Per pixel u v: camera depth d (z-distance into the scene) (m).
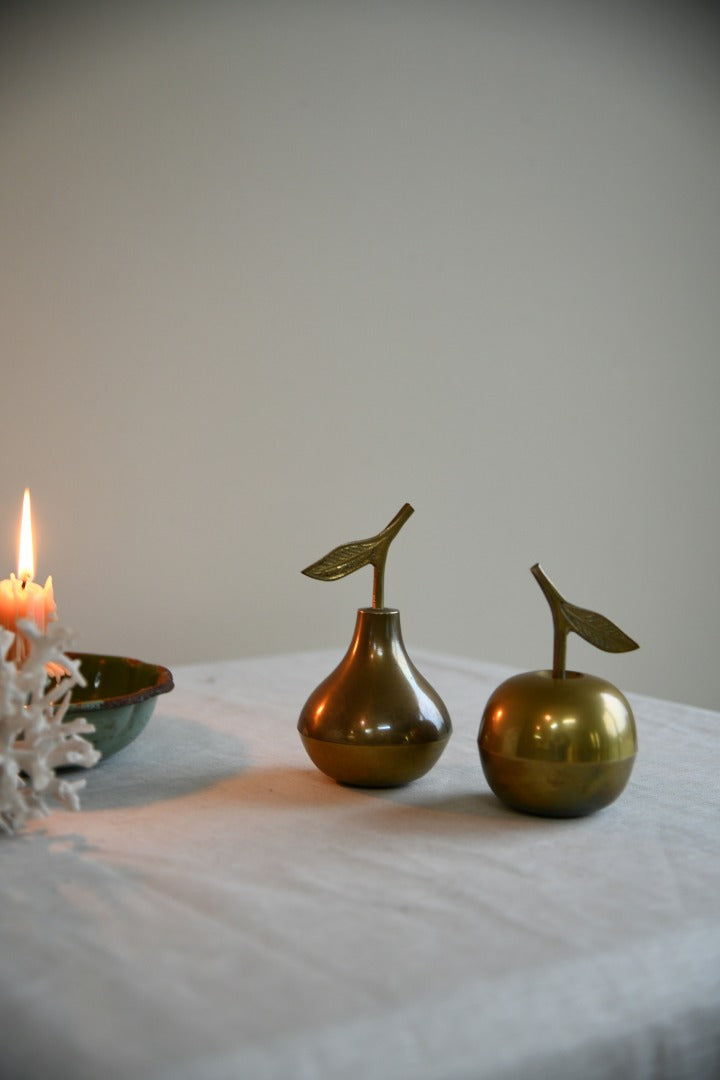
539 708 0.64
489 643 2.29
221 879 0.54
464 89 2.14
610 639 0.66
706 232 2.48
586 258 2.32
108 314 1.82
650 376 2.43
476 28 2.14
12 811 0.60
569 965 0.45
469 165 2.16
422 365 2.14
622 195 2.35
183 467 1.92
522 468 2.29
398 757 0.68
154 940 0.47
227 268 1.92
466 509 2.23
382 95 2.04
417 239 2.11
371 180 2.05
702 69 2.44
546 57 2.23
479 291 2.19
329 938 0.47
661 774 0.75
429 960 0.45
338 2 1.99
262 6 1.91
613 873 0.56
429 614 2.21
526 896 0.53
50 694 0.61
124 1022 0.40
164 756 0.78
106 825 0.63
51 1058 0.38
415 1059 0.40
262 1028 0.39
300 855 0.58
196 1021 0.40
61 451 1.81
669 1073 0.46
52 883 0.54
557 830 0.63
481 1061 0.41
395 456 2.13
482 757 0.66
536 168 2.24
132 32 1.80
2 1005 0.41
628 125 2.35
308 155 1.98
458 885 0.54
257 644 2.04
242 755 0.78
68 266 1.78
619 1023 0.45
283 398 2.00
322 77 1.98
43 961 0.45
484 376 2.22
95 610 1.87
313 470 2.05
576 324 2.32
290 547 2.05
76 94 1.76
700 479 2.53
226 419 1.95
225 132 1.89
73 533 1.83
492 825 0.64
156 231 1.85
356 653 0.71
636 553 2.46
